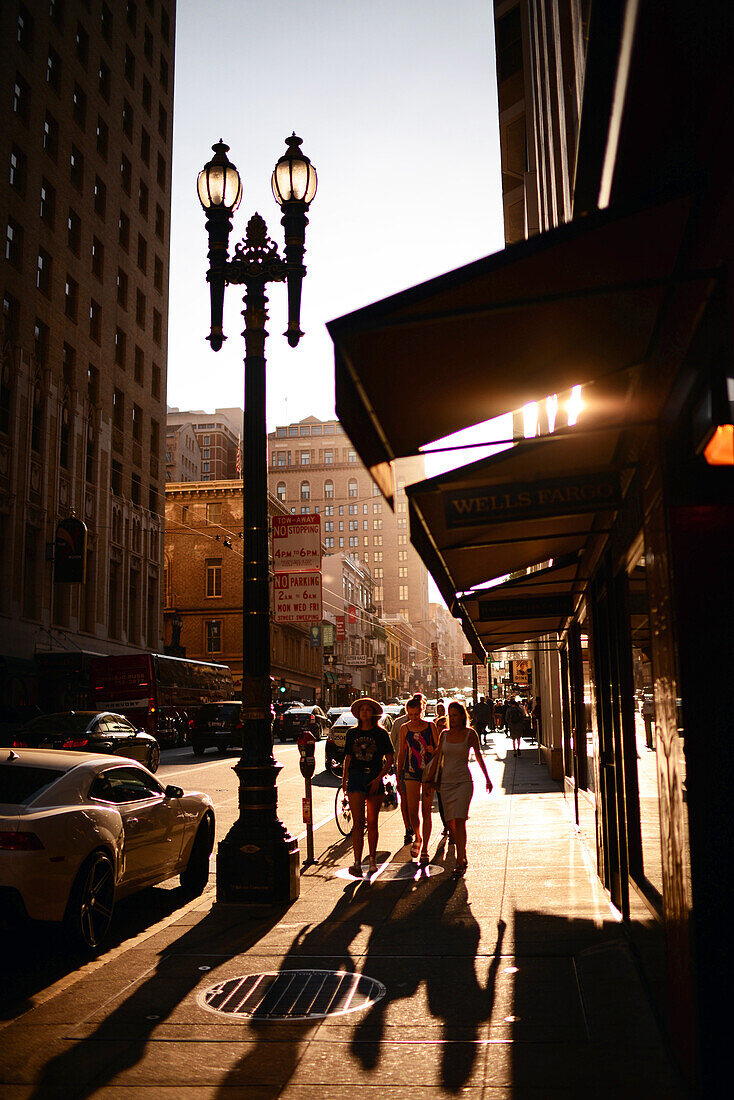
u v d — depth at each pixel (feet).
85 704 110.32
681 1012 13.33
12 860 21.20
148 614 165.99
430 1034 16.35
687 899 12.44
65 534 122.52
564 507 18.20
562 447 17.26
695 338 11.25
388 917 25.75
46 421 125.90
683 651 12.46
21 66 122.31
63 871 22.09
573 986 18.63
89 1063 15.31
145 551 163.32
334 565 305.73
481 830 43.14
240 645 212.23
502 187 71.36
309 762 36.83
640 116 10.72
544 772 77.10
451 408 12.74
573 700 44.91
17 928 21.16
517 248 10.03
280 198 30.76
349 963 21.13
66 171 135.54
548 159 41.27
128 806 26.61
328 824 49.11
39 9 127.44
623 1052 14.89
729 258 9.82
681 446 12.84
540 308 10.68
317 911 26.91
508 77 64.39
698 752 12.29
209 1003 18.44
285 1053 15.67
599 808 28.76
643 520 15.66
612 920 23.79
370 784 33.19
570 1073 14.24
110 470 148.77
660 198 10.25
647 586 15.69
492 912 25.67
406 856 37.14
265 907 27.61
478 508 18.19
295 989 19.27
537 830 42.11
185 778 76.84
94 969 21.86
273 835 28.43
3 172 116.67
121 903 30.25
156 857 27.99
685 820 12.42
